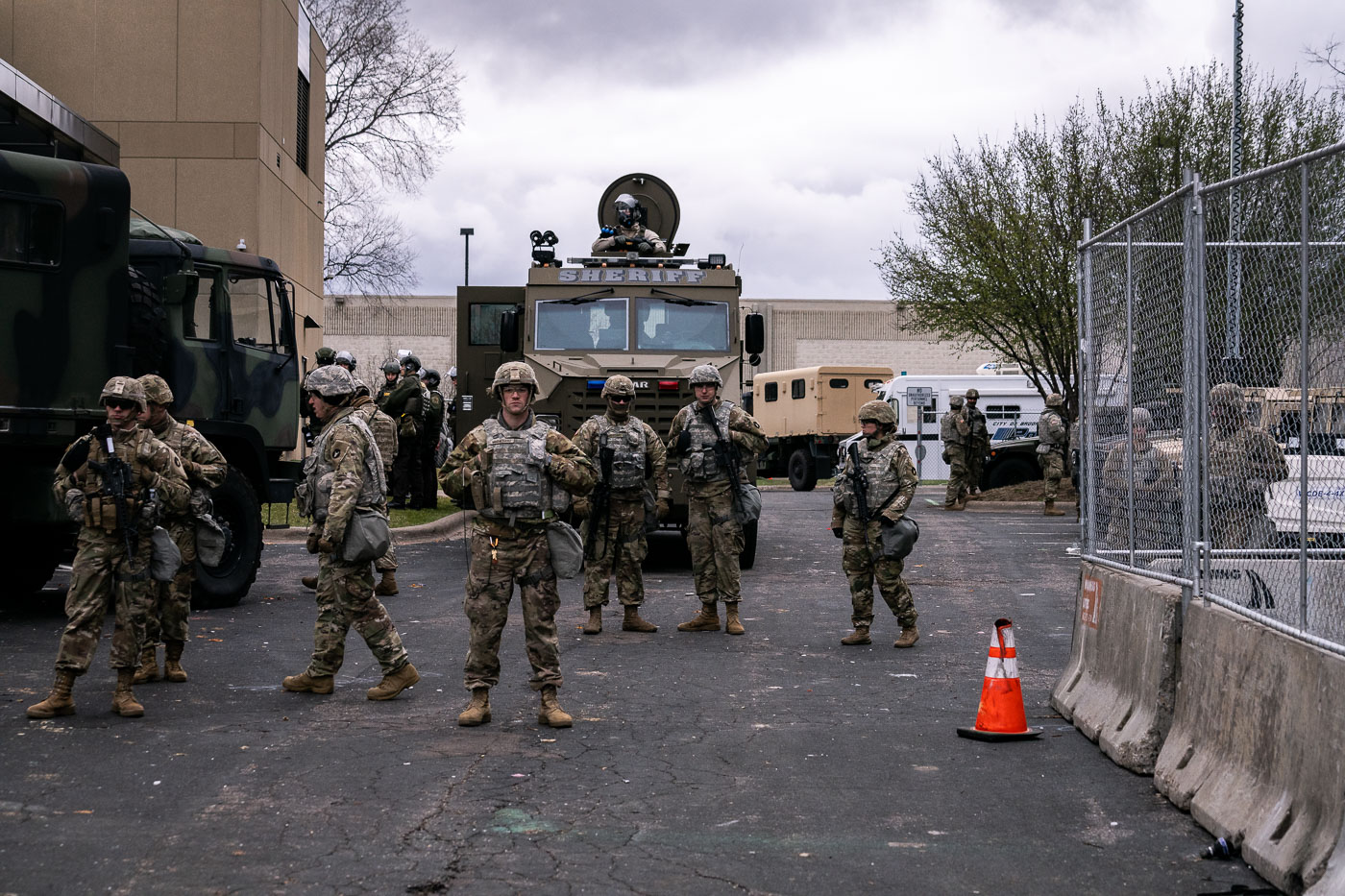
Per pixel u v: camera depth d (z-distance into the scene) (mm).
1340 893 4324
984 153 26688
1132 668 6781
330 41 42531
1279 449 5414
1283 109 24609
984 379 33531
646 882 4738
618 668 9062
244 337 12297
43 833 5242
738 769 6359
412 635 10328
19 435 10062
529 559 7176
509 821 5457
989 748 6852
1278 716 5105
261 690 8172
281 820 5434
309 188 30875
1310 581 5000
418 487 20656
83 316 10414
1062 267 25766
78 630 7266
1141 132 25516
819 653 9789
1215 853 5082
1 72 10562
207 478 8336
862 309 60188
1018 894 4668
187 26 25344
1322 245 4922
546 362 15047
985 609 12094
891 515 9812
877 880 4801
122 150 25328
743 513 10672
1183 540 6379
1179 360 6520
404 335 58031
